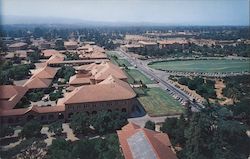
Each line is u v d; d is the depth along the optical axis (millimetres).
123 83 155750
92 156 87500
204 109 133875
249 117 129000
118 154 88688
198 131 95750
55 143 92062
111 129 115062
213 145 95562
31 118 127625
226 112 129625
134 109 148125
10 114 124500
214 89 187125
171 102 161500
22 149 90500
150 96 173625
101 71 181875
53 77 196500
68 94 143625
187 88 194375
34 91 170375
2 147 96062
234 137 101000
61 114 132750
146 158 79250
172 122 110062
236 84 194500
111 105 136875
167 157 80562
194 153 91875
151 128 110750
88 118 116500
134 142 89125
